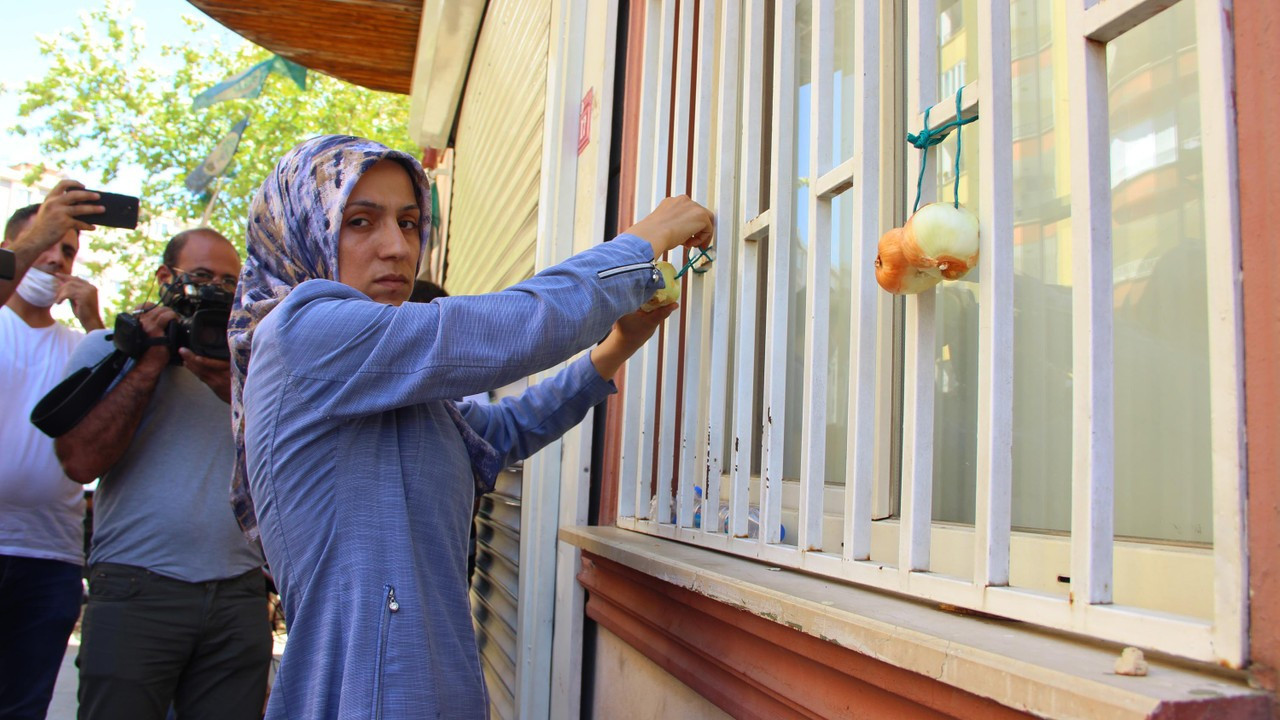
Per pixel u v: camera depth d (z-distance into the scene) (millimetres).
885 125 1723
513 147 4059
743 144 1817
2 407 2936
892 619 1055
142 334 2467
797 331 2088
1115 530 1300
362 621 1210
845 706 1210
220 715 2566
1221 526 757
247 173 14070
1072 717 757
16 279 2828
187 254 2729
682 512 1968
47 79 14500
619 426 2514
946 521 1590
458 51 5961
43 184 21125
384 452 1308
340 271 1430
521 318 1238
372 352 1232
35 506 2975
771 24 2277
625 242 1388
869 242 1340
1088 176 934
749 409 1748
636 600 2043
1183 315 1214
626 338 1688
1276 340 729
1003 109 1078
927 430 1176
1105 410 915
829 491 1812
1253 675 722
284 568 1288
